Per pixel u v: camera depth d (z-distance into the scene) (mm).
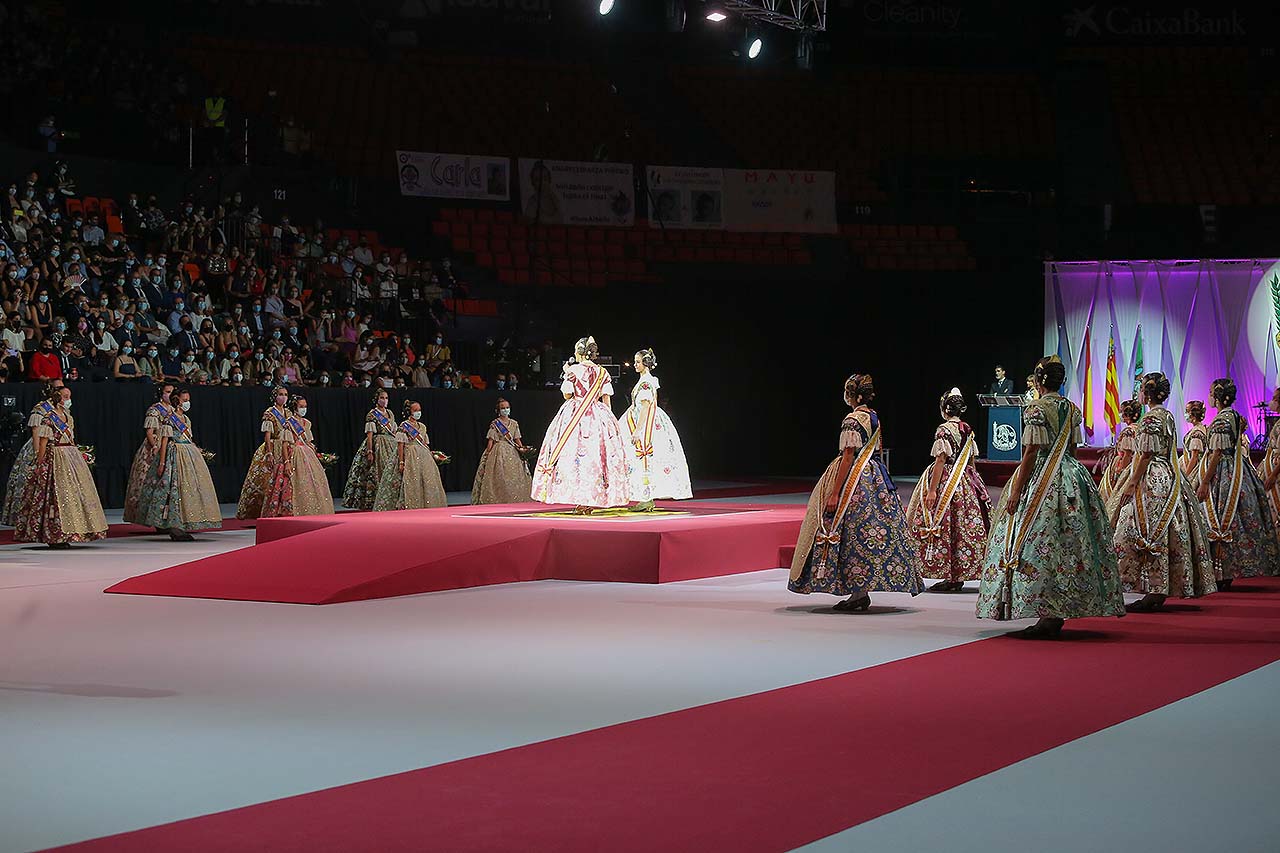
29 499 12422
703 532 10461
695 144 27938
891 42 30203
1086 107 28516
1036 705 5586
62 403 12672
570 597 9227
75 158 20484
